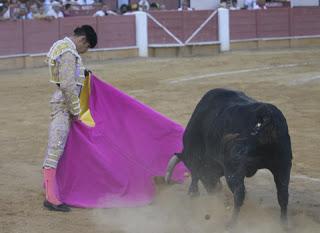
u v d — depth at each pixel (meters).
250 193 11.83
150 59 36.75
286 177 9.20
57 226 10.16
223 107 9.91
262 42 42.31
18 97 24.23
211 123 9.88
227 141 9.17
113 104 12.04
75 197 11.27
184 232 9.79
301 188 12.12
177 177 12.09
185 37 39.00
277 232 9.67
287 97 22.83
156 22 38.25
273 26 42.56
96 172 11.40
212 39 40.12
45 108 21.73
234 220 9.38
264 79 27.56
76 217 10.62
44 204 11.09
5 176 13.23
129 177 11.65
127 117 12.06
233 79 27.78
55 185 11.13
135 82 27.42
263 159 9.07
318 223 10.13
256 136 8.88
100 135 11.69
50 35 34.66
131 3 49.28
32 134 17.53
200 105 10.46
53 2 40.94
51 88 26.34
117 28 37.06
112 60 36.44
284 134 8.95
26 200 11.55
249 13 41.59
